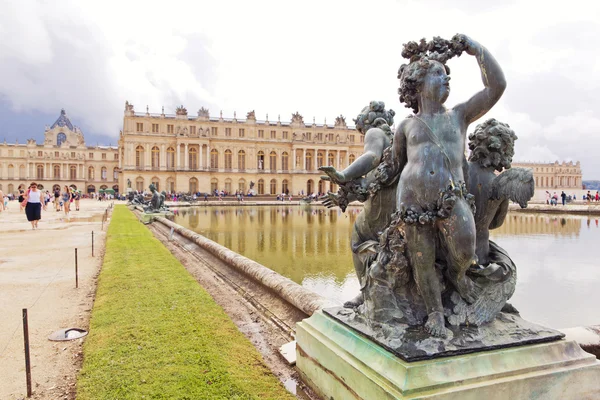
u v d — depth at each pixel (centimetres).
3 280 793
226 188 9419
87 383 329
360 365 270
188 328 452
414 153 278
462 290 284
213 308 531
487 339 262
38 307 616
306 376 349
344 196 349
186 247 1191
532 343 266
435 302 276
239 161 9550
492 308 286
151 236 1393
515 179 292
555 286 760
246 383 331
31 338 486
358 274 362
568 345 269
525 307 630
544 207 3136
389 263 287
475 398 233
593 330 380
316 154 9981
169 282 671
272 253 1154
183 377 335
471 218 267
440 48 292
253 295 639
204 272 855
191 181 9106
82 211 3431
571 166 9919
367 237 359
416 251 274
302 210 4122
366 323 301
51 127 12750
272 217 2898
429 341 256
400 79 309
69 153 11356
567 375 255
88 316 570
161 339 420
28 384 349
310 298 500
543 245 1296
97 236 1544
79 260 1020
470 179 306
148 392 311
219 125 9338
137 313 505
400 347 253
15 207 3950
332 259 1049
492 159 303
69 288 732
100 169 11700
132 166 8719
